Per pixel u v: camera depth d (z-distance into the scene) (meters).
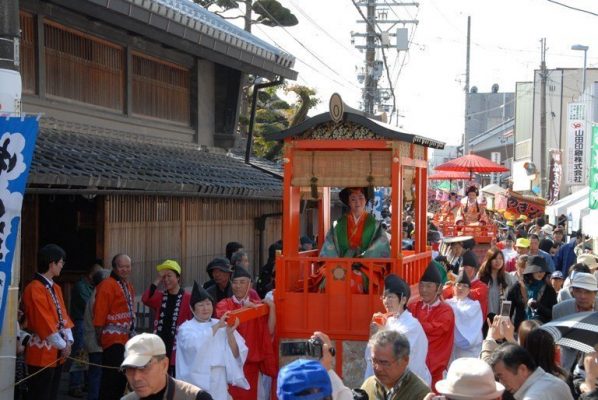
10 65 7.88
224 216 18.47
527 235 22.53
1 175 7.27
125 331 10.38
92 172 11.04
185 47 15.96
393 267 9.55
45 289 9.25
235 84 19.48
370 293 9.54
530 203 33.16
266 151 28.59
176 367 8.33
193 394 5.43
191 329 8.27
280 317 9.68
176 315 9.71
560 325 6.81
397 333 5.88
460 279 9.97
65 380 12.93
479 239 22.03
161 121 17.42
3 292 7.30
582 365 7.32
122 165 12.64
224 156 19.55
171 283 9.76
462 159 25.03
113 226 13.66
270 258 13.24
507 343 6.11
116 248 13.76
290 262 9.95
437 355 8.90
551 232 23.78
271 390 9.78
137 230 14.46
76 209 13.48
